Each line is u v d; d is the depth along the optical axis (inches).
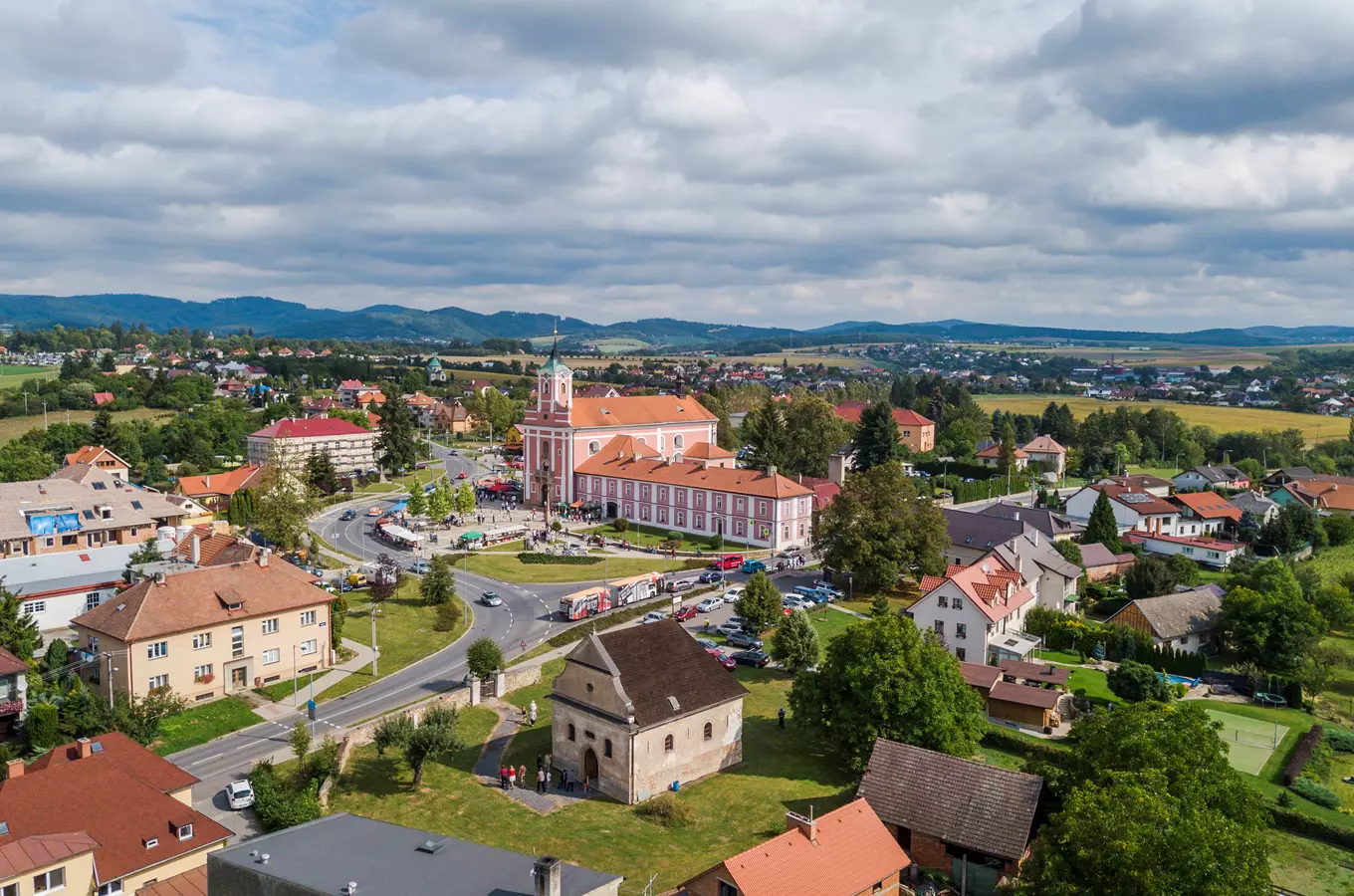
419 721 3159.5
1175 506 7007.9
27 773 2295.8
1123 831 1731.1
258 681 3501.5
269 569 3678.6
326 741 2933.1
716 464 7514.8
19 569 4156.0
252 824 2459.4
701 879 1930.4
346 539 6112.2
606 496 7047.2
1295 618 4037.9
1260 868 1752.0
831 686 2957.7
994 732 3161.9
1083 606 5032.0
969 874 2258.9
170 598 3346.5
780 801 2731.3
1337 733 3385.8
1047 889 1791.3
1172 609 4382.4
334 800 2635.3
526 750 3073.3
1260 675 3946.9
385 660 3846.0
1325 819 2674.7
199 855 2149.4
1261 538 6432.1
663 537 6417.3
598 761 2795.3
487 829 2511.1
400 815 2566.4
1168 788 1936.5
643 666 2871.6
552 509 7258.9
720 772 2962.6
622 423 7524.6
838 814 2108.8
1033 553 4872.0
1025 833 2204.7
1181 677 4023.1
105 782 2222.0
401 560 5506.9
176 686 3270.2
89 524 4606.3
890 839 2132.1
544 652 3973.9
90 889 1968.5
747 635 4190.5
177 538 4837.6
